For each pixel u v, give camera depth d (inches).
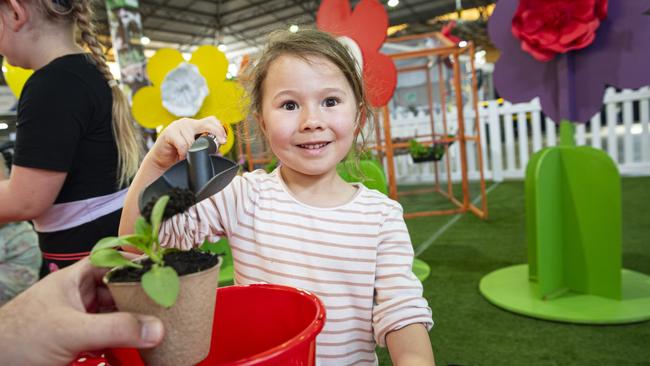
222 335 21.4
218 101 67.5
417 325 25.4
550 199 71.2
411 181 240.4
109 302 18.1
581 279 72.7
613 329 62.3
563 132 71.8
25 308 14.8
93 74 39.5
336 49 30.0
